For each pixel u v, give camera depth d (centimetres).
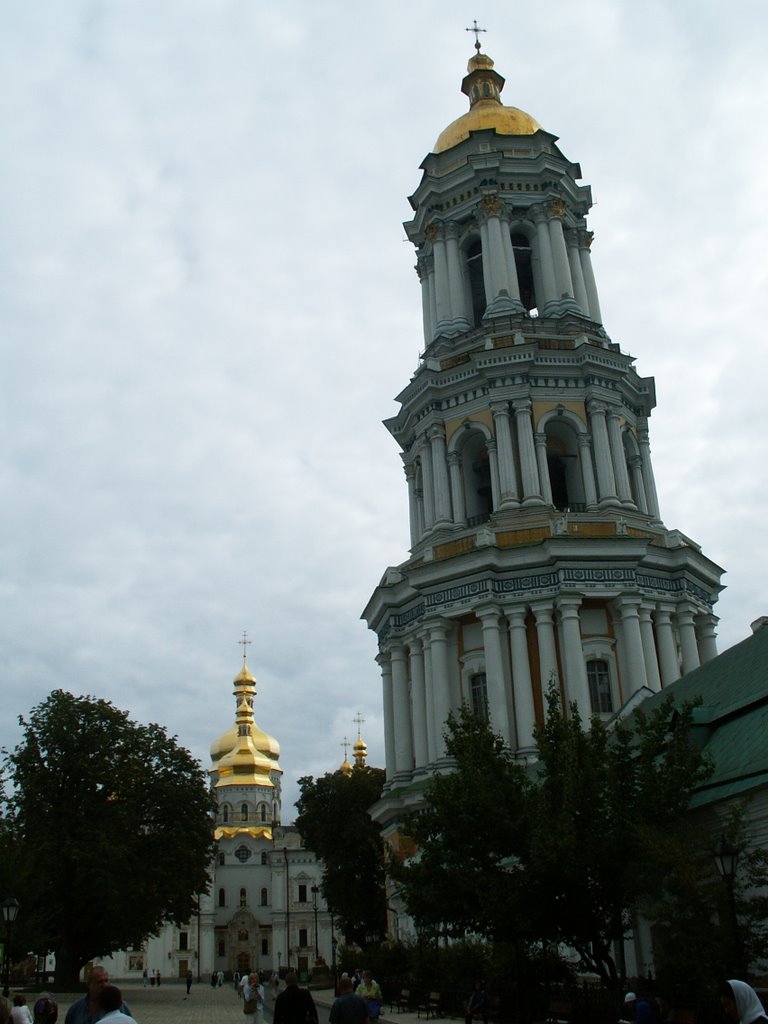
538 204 5888
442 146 6269
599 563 4897
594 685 4812
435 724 4909
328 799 7419
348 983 1781
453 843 2845
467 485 5506
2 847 5181
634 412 5750
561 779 2761
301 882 14775
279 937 14425
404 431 5881
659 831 2427
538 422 5303
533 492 5131
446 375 5525
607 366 5422
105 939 6500
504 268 5697
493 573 4919
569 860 2525
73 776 6231
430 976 4162
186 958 14288
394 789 5169
